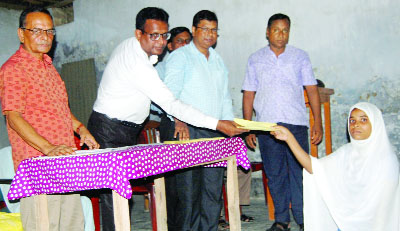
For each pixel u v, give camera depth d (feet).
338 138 16.62
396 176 8.08
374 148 8.13
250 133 12.46
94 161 6.09
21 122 7.02
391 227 8.16
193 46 10.32
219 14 18.53
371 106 8.28
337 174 8.36
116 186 5.87
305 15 16.93
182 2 19.36
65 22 24.36
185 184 9.84
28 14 7.44
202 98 10.05
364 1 15.96
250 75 12.21
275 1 17.43
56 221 7.68
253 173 17.97
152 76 8.25
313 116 11.93
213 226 10.11
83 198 9.12
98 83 21.95
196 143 7.85
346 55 16.31
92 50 22.13
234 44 18.26
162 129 10.27
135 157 6.13
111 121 8.43
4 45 22.48
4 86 7.11
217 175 10.11
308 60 11.76
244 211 15.24
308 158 8.48
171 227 10.27
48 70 7.91
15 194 6.85
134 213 15.85
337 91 16.53
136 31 8.51
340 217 8.33
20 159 7.47
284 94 11.40
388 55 15.65
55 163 6.51
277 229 11.43
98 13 21.86
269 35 11.62
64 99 8.30
